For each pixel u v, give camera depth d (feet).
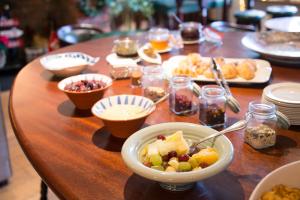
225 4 12.60
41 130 3.73
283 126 3.33
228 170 2.95
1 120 7.38
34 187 7.57
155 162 2.64
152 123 3.78
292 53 5.35
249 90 4.51
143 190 2.74
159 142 2.82
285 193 2.43
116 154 3.25
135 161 2.59
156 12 15.58
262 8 12.91
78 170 3.02
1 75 13.23
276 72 5.11
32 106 4.31
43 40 13.88
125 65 5.21
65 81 4.26
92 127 3.76
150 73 4.53
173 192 2.72
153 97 4.29
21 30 13.50
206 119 3.66
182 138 2.82
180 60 5.30
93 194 2.70
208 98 3.62
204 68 4.82
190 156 2.79
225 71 4.67
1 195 7.33
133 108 3.62
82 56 5.50
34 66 5.79
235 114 3.91
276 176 2.51
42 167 3.10
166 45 6.14
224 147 2.72
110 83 4.16
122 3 15.15
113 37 7.42
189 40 6.58
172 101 4.00
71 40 9.39
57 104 4.34
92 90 3.97
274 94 3.81
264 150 3.22
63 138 3.55
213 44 6.54
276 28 6.55
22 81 5.13
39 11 13.57
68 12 14.11
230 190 2.72
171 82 4.00
